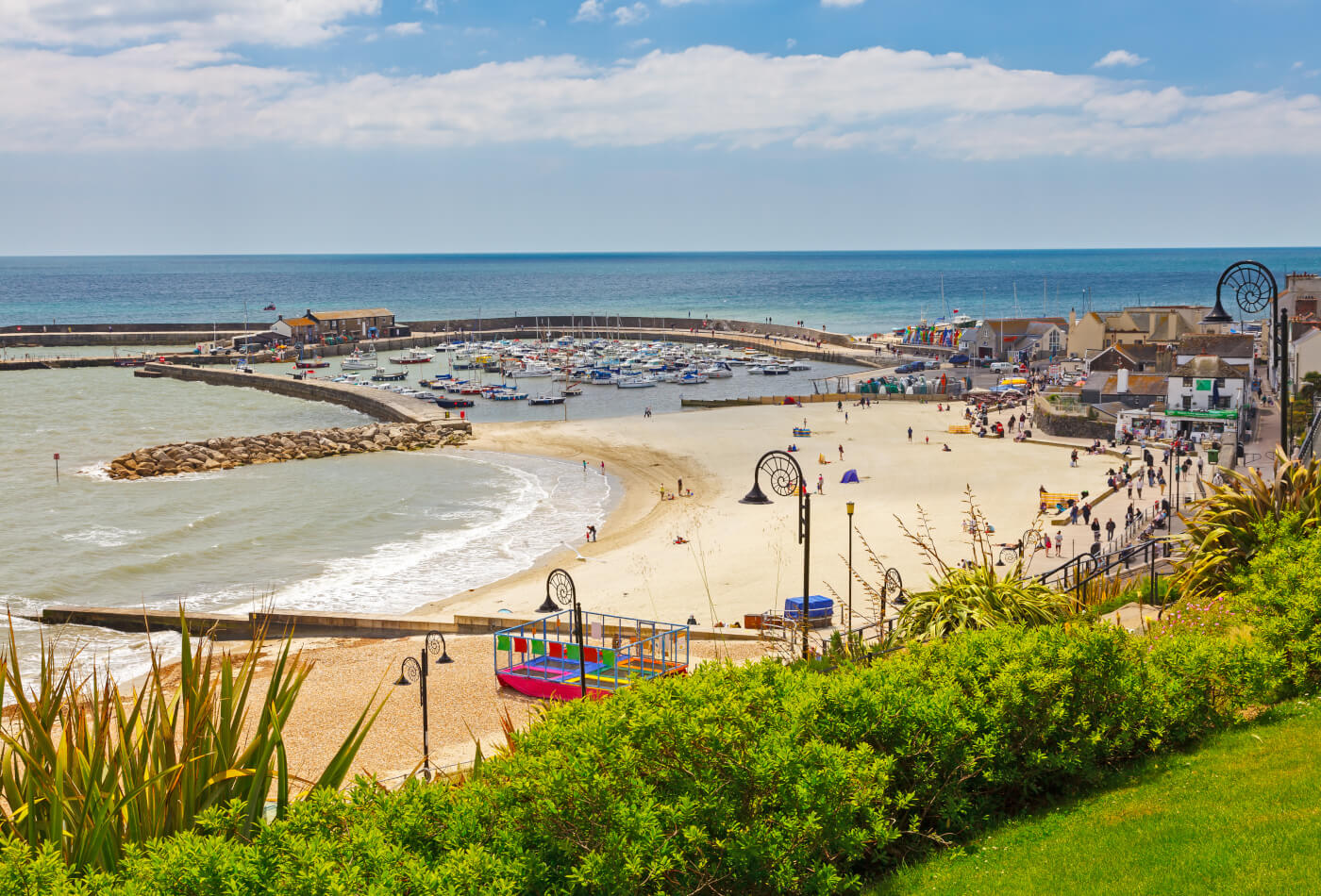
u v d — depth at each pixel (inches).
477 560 2309.3
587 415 4778.5
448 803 331.9
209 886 272.5
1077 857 362.0
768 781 354.6
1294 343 3152.1
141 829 296.7
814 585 1956.2
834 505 2687.0
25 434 4178.2
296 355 7121.1
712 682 422.3
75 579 2124.8
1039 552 2014.0
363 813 323.0
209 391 5708.7
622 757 350.6
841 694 414.6
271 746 313.9
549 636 1523.1
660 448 3681.1
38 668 1537.9
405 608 1934.1
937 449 3459.6
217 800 309.4
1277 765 411.8
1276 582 581.9
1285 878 311.3
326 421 4667.8
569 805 331.3
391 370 6584.6
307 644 1609.3
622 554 2303.2
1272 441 2741.1
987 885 354.9
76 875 277.0
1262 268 968.3
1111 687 456.8
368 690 1291.8
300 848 288.4
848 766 366.6
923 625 636.7
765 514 2623.0
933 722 412.5
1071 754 435.8
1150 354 4301.2
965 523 2300.7
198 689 315.6
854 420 4173.2
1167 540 832.3
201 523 2647.6
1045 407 3718.0
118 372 6619.1
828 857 365.7
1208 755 446.0
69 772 297.0
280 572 2210.9
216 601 1980.8
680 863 332.8
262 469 3479.3
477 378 6190.9
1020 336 6112.2
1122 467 2977.4
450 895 280.2
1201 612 647.8
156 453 3452.3
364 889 280.5
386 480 3267.7
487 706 1213.7
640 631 1321.4
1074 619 617.3
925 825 419.5
